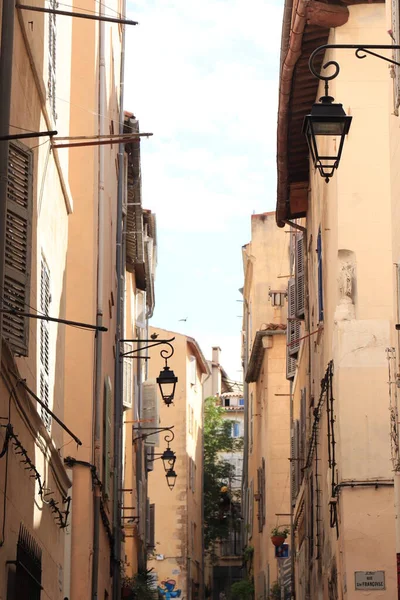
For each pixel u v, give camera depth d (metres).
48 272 17.02
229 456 91.06
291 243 39.38
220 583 87.25
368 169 21.23
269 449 50.38
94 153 24.08
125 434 39.34
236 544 87.00
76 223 23.59
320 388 25.44
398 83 15.70
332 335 21.86
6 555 13.04
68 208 19.77
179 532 70.69
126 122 34.38
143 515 47.34
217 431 85.38
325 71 22.44
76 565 21.86
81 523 21.98
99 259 24.53
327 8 21.11
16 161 13.42
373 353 20.69
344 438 20.41
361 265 20.95
